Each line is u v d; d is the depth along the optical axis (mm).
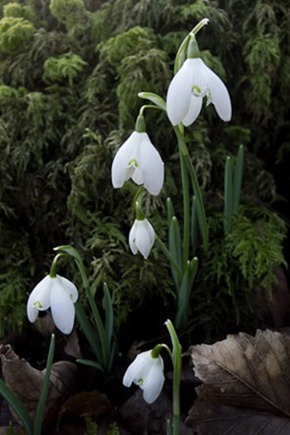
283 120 424
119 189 396
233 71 420
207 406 338
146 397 312
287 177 434
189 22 412
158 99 331
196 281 393
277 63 406
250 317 389
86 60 426
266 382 337
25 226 413
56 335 395
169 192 400
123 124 401
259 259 379
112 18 424
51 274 335
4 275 399
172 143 407
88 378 375
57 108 409
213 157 411
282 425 333
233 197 392
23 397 350
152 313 397
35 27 439
